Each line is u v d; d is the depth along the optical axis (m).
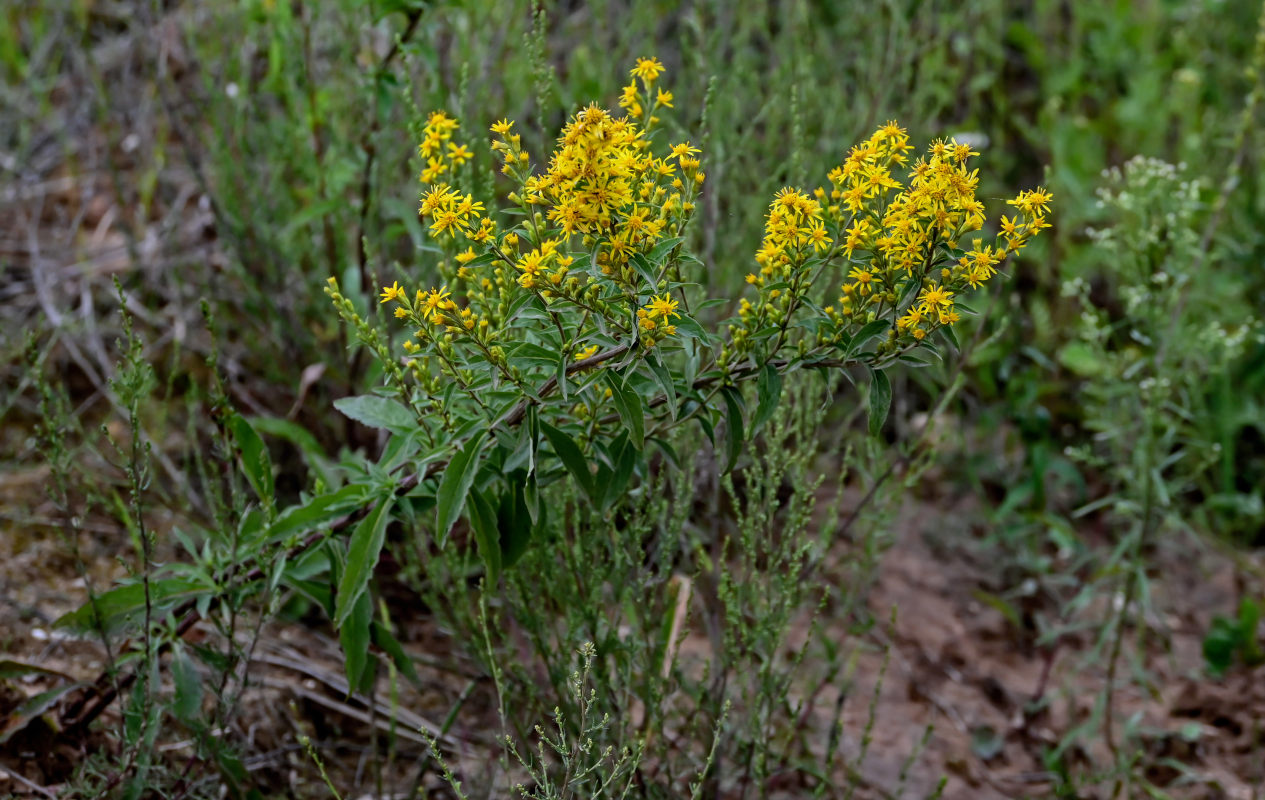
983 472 3.56
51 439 2.06
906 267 1.68
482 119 2.84
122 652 2.17
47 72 4.10
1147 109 4.39
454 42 3.32
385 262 2.90
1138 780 2.57
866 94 3.52
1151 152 4.30
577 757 1.88
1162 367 2.91
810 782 2.50
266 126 3.18
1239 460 3.72
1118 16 4.64
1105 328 2.97
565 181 1.59
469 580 2.77
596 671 2.16
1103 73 4.65
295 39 2.88
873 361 1.75
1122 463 3.19
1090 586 2.83
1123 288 3.00
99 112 3.35
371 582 2.54
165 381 3.16
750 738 2.24
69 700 2.22
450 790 2.30
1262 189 3.96
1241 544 3.53
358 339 1.88
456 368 1.80
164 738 2.26
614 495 1.82
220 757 2.04
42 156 3.90
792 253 1.70
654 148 3.07
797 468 2.29
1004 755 2.75
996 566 3.31
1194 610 3.29
